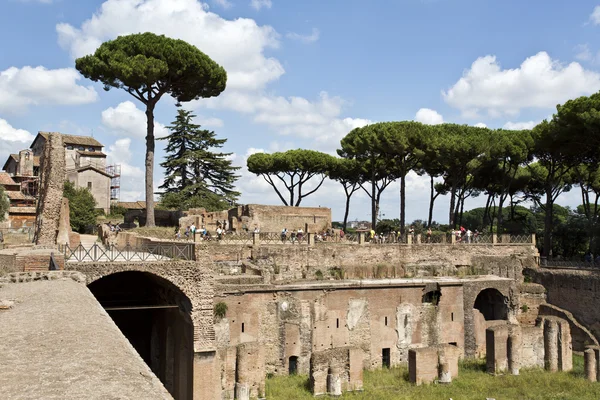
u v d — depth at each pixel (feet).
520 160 230.89
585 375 144.25
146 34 212.43
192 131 304.71
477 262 207.62
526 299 192.54
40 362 32.81
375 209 276.62
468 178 277.23
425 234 234.99
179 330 123.75
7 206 246.27
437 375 141.79
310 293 153.17
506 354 151.33
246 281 149.48
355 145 250.57
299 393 128.16
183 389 119.65
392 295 164.66
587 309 180.86
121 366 33.06
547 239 230.48
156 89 213.46
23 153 323.16
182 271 114.52
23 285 75.72
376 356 160.66
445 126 245.65
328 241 213.46
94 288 149.59
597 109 184.55
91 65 201.57
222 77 223.71
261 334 145.48
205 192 286.46
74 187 290.76
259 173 309.42
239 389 121.19
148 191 213.46
